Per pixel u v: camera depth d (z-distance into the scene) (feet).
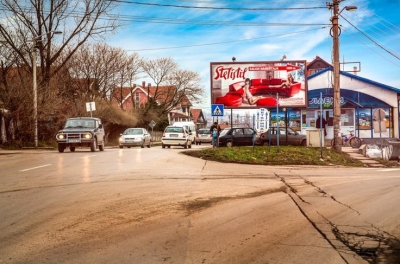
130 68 191.72
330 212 25.73
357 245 18.90
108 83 169.78
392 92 108.37
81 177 38.75
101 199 28.30
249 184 37.32
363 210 26.37
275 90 95.09
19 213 23.99
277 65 95.35
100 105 143.95
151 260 16.47
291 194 32.35
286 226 22.18
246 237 19.98
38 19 105.81
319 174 46.96
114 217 23.39
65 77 140.56
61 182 35.55
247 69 95.76
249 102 95.50
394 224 22.84
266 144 94.02
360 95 109.70
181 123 166.71
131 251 17.57
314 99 110.93
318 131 79.71
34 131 95.25
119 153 70.79
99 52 163.22
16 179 37.14
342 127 110.52
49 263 16.05
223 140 94.89
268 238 19.86
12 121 95.50
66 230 20.65
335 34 72.33
